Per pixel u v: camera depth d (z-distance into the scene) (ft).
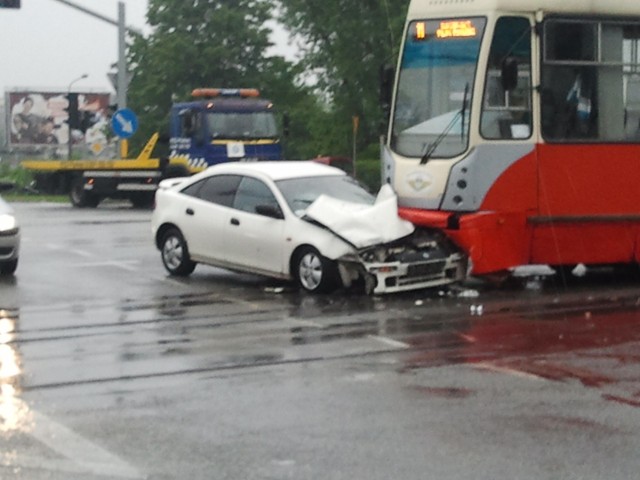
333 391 34.40
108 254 73.92
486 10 55.88
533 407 32.24
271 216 56.54
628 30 58.39
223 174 60.13
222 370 37.58
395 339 43.04
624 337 43.16
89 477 25.98
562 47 56.95
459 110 56.34
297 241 55.11
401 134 58.70
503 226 56.03
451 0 57.26
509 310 50.19
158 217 62.69
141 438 29.19
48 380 36.19
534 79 56.24
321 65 161.79
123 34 130.72
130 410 32.17
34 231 91.71
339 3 154.92
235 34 224.53
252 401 33.19
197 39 226.17
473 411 31.86
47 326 46.78
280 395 33.94
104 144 233.55
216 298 54.29
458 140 56.24
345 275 54.34
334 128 157.79
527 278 61.87
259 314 49.37
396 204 55.77
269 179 57.72
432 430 29.86
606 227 58.13
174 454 27.76
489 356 39.60
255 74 225.15
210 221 59.47
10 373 37.35
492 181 55.77
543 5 56.39
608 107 58.03
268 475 26.04
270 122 122.62
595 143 57.52
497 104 56.03
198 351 40.93
